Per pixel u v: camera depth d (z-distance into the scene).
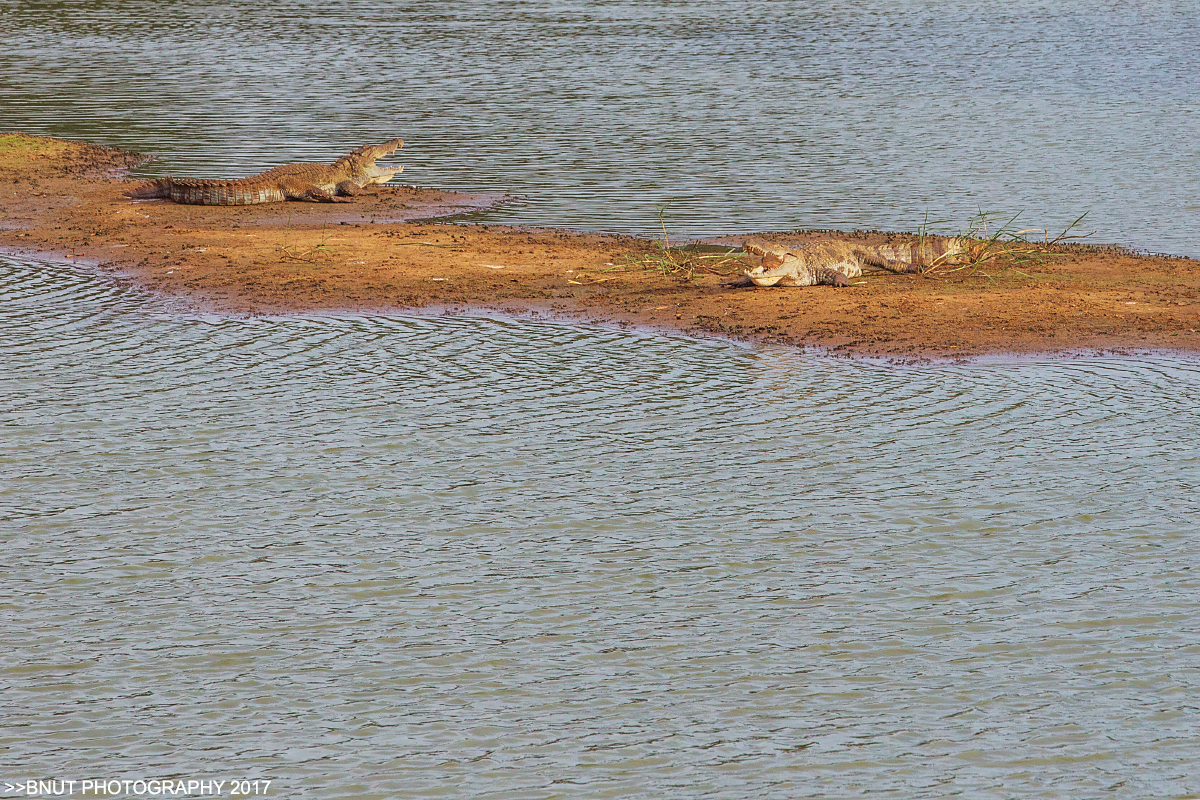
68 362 28.64
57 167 50.47
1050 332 30.88
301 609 18.45
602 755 15.51
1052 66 76.81
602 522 20.97
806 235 40.09
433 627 18.02
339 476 22.66
